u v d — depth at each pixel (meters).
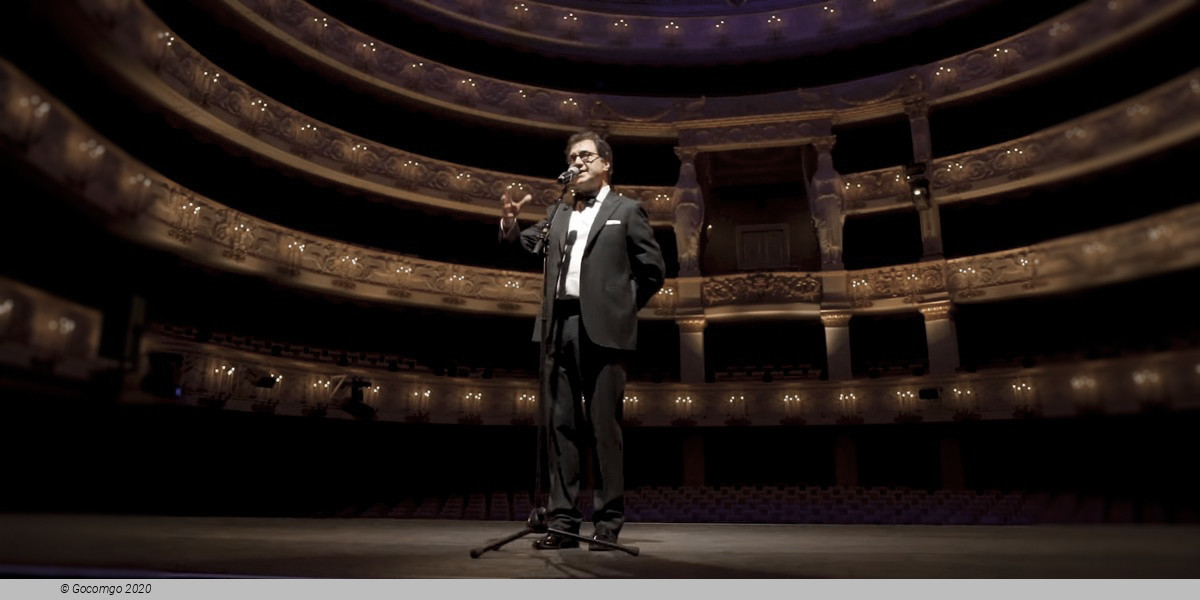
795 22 25.36
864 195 23.45
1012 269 19.30
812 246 26.14
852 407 21.00
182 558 4.04
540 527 4.70
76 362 4.30
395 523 14.20
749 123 24.31
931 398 19.48
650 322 25.00
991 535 8.21
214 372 16.17
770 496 20.47
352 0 23.80
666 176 27.08
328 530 9.69
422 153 25.31
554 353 5.09
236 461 18.84
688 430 22.55
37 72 13.44
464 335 24.36
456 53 26.17
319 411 18.48
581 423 5.14
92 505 12.19
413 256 22.22
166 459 15.86
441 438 22.25
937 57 24.55
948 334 20.50
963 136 23.69
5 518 8.52
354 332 23.05
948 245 23.03
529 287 23.08
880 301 22.11
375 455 21.47
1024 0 22.06
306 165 19.98
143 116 16.61
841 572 3.17
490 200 23.52
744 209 26.91
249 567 3.43
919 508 17.73
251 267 17.81
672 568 3.44
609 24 26.06
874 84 23.14
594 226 5.04
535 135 25.64
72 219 12.94
